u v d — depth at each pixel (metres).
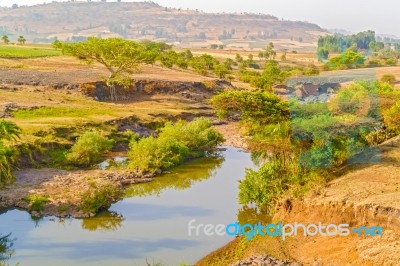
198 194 42.53
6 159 42.00
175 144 53.50
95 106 73.75
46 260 29.23
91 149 50.50
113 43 87.50
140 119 68.25
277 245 28.58
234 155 57.47
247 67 168.38
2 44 180.75
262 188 35.09
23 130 53.38
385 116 39.12
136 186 45.09
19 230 33.72
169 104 84.25
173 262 28.94
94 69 106.94
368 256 24.67
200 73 121.56
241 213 35.69
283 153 34.78
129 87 87.50
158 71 116.00
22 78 86.00
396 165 33.59
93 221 35.75
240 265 26.34
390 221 26.05
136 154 50.66
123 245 31.25
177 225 34.81
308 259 26.58
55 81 85.50
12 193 39.88
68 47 88.19
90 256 29.86
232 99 35.75
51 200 38.59
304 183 32.72
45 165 48.88
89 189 40.53
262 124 36.06
